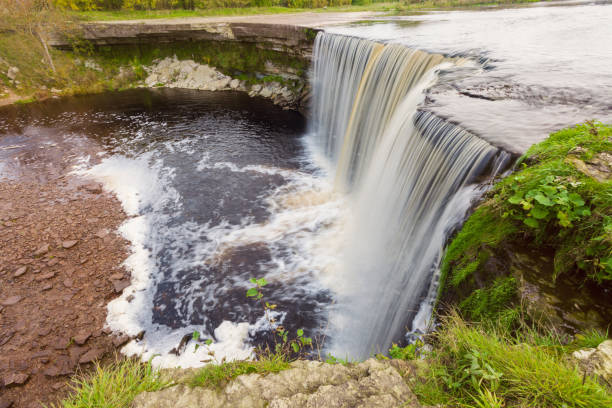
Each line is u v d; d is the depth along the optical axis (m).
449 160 5.75
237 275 8.14
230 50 25.91
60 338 6.58
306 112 19.94
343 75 15.23
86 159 14.42
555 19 17.62
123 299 7.50
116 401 2.54
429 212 6.02
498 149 4.77
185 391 2.62
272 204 11.17
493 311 3.29
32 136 16.91
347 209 10.88
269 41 22.28
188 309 7.26
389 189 8.11
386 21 21.61
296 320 6.91
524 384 2.13
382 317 6.20
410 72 10.76
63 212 10.65
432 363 2.57
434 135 6.30
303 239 9.41
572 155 3.66
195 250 9.01
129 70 27.30
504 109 6.33
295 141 16.73
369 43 13.14
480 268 3.66
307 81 20.89
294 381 2.59
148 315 7.14
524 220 3.32
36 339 6.55
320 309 7.14
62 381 5.83
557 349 2.51
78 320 6.99
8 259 8.58
